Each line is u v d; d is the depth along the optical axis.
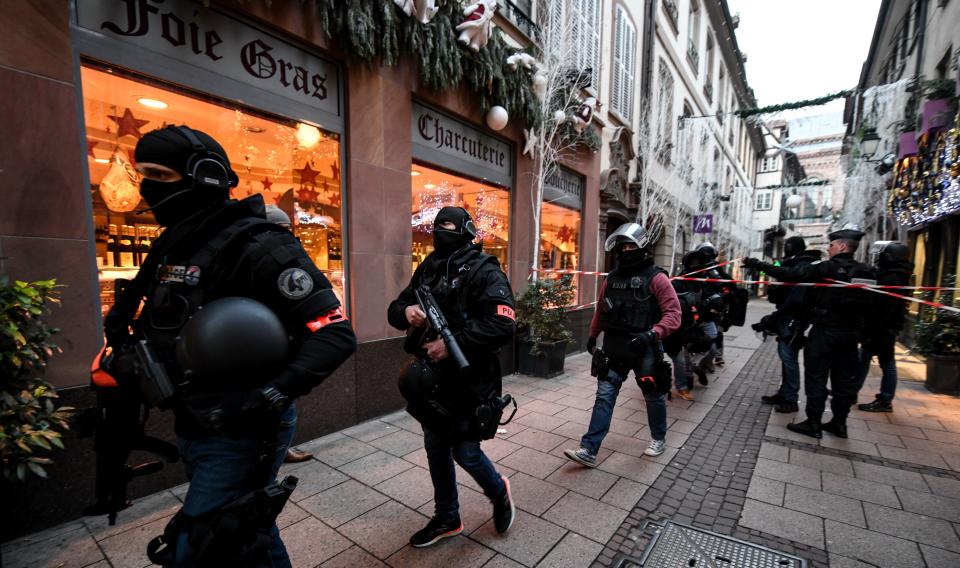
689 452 3.41
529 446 3.44
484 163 5.32
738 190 19.45
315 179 3.57
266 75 3.11
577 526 2.38
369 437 3.54
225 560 1.14
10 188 2.06
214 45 2.81
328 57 3.50
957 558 2.15
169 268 1.24
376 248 3.90
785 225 27.44
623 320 3.06
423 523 2.38
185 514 1.22
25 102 2.09
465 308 1.96
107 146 2.46
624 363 3.04
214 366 1.07
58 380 2.24
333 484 2.78
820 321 3.68
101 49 2.35
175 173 1.21
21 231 2.10
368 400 3.87
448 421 1.98
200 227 1.20
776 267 4.57
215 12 2.80
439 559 2.08
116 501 1.41
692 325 4.64
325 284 1.32
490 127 5.07
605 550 2.19
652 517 2.49
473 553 2.14
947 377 5.16
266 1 2.74
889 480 2.96
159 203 1.20
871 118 8.07
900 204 8.66
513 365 5.76
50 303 2.19
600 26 7.55
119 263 2.54
